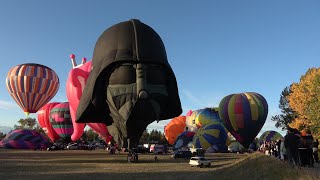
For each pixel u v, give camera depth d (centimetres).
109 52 1461
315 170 1096
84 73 1909
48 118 5794
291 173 1114
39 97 4384
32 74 4344
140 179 1795
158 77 1451
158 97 1443
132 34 1482
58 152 5038
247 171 1486
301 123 3400
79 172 2136
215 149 4859
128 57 1420
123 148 1527
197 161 2705
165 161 3397
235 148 5628
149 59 1434
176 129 7038
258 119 3975
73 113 2259
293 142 1208
